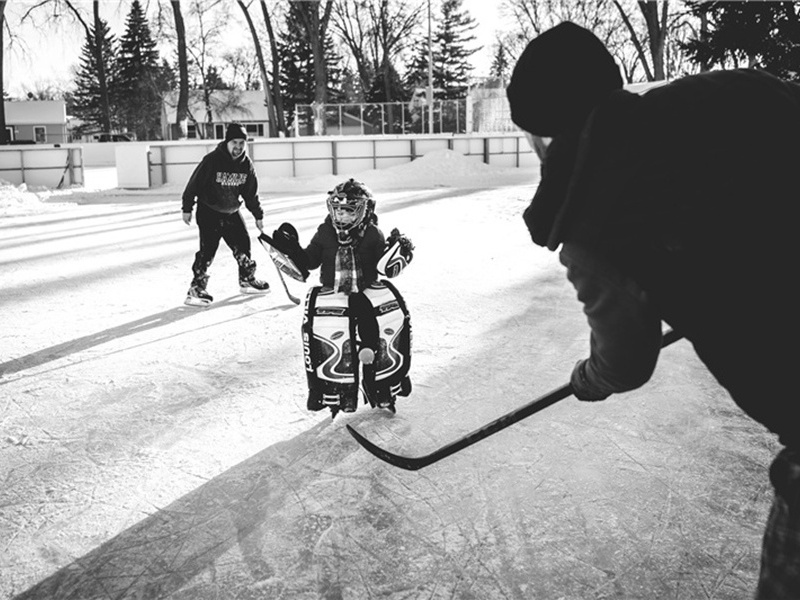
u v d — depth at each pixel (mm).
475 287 7465
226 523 3094
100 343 5832
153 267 9258
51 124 64562
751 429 3916
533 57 1562
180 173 24469
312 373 3965
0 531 3055
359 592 2605
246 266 7332
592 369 1750
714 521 3002
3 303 7348
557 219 1563
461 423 4094
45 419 4266
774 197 1411
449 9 62688
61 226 14117
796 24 13766
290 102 62375
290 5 39031
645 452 3660
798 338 1373
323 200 18297
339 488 3381
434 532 2992
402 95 52062
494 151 26859
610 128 1508
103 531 3045
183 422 4188
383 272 3918
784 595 1402
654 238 1437
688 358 5117
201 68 55469
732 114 1468
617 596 2543
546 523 3029
